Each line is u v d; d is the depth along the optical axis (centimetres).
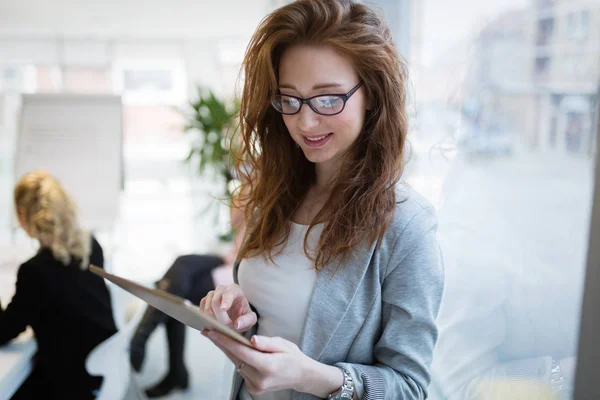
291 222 86
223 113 302
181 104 551
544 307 117
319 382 67
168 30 518
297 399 77
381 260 74
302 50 71
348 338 75
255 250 88
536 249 124
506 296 125
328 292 75
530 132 140
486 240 140
